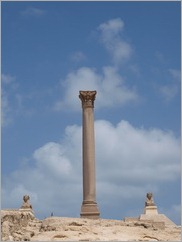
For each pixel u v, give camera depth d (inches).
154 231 2650.1
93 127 3075.8
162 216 3230.8
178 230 2765.7
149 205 3432.6
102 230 2500.0
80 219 2659.9
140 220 2984.7
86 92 3088.1
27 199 3506.4
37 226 2706.7
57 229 2496.3
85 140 3048.7
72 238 2326.5
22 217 2596.0
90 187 2997.0
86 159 3026.6
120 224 2738.7
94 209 2972.4
